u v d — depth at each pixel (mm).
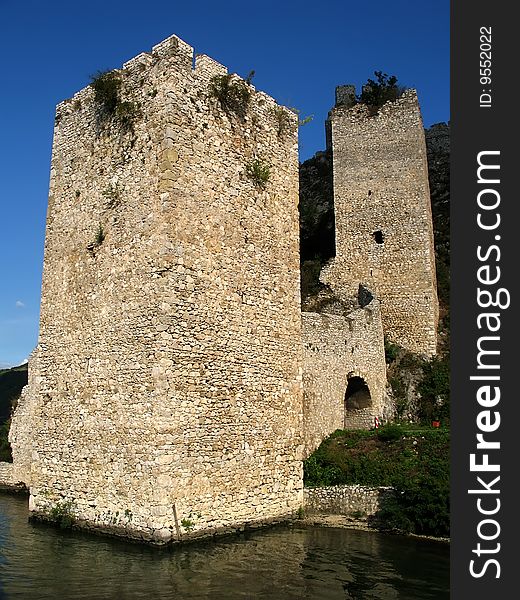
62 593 11812
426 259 33281
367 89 38344
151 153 16328
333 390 24594
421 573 13250
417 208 34031
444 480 16938
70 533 16266
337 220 35500
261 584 12438
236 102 18297
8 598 11492
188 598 11586
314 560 14156
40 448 18000
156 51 16781
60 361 17891
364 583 12562
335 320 25750
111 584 12352
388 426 23953
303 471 19734
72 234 18359
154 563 13758
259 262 18250
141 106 16875
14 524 17859
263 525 17062
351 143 36000
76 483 16641
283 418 18328
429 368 30812
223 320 16766
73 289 17953
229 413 16500
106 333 16562
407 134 34906
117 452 15586
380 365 28703
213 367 16250
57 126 19672
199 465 15438
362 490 18625
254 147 18688
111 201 17219
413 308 33062
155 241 15703
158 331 15156
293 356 19047
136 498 14898
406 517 16906
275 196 19234
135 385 15469
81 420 16812
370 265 34344
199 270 16266
